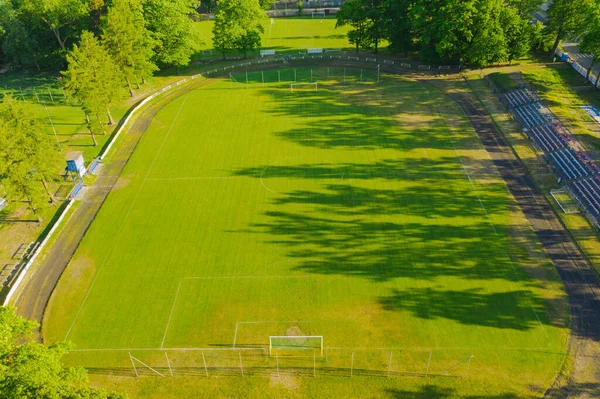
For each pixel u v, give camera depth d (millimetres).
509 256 53531
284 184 67188
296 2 172375
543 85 88625
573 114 79125
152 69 97562
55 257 56062
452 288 49906
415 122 81500
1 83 106750
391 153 73188
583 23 89562
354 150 74375
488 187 64812
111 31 87562
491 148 73312
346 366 42812
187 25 106438
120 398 31656
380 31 107125
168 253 55938
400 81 97125
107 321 47781
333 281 51438
